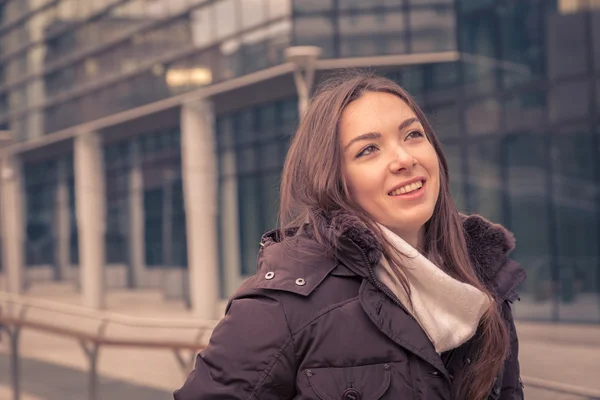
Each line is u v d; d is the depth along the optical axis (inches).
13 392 287.0
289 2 722.2
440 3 698.2
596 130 682.8
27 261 1453.0
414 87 771.4
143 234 1137.4
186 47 855.7
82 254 1076.5
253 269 928.3
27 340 279.1
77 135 1081.4
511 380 76.0
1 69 1277.1
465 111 740.0
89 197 1078.4
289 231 74.0
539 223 708.7
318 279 66.6
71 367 251.3
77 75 1070.4
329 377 64.6
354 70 76.5
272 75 745.6
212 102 861.2
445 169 77.1
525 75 711.1
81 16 1050.1
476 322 67.3
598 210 683.4
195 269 849.5
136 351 221.9
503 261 77.3
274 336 65.2
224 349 66.1
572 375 332.5
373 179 70.1
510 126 718.5
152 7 905.5
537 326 662.5
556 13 697.6
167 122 993.5
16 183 1316.4
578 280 689.0
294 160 74.5
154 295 1115.3
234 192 949.2
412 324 65.6
